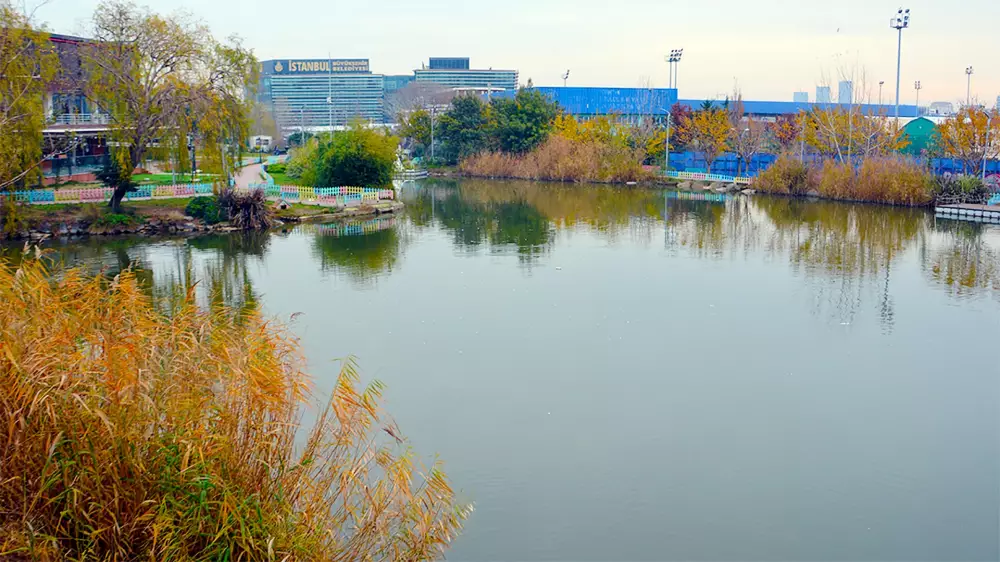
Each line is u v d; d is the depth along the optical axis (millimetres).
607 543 10070
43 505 6922
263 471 7734
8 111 28562
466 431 13086
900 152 60219
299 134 105625
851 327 19125
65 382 7129
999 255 28750
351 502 9117
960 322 19547
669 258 28312
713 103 87500
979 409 14039
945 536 10234
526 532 10273
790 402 14367
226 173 37438
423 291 22812
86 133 40031
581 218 40281
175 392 7738
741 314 20281
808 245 31125
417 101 98500
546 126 73375
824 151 57156
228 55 34781
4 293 7887
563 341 17891
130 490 7066
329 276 24984
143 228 33531
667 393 14781
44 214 32719
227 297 21875
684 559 9734
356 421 8750
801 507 10922
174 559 6836
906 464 12070
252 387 7754
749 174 62469
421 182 66062
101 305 8414
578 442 12750
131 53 32781
